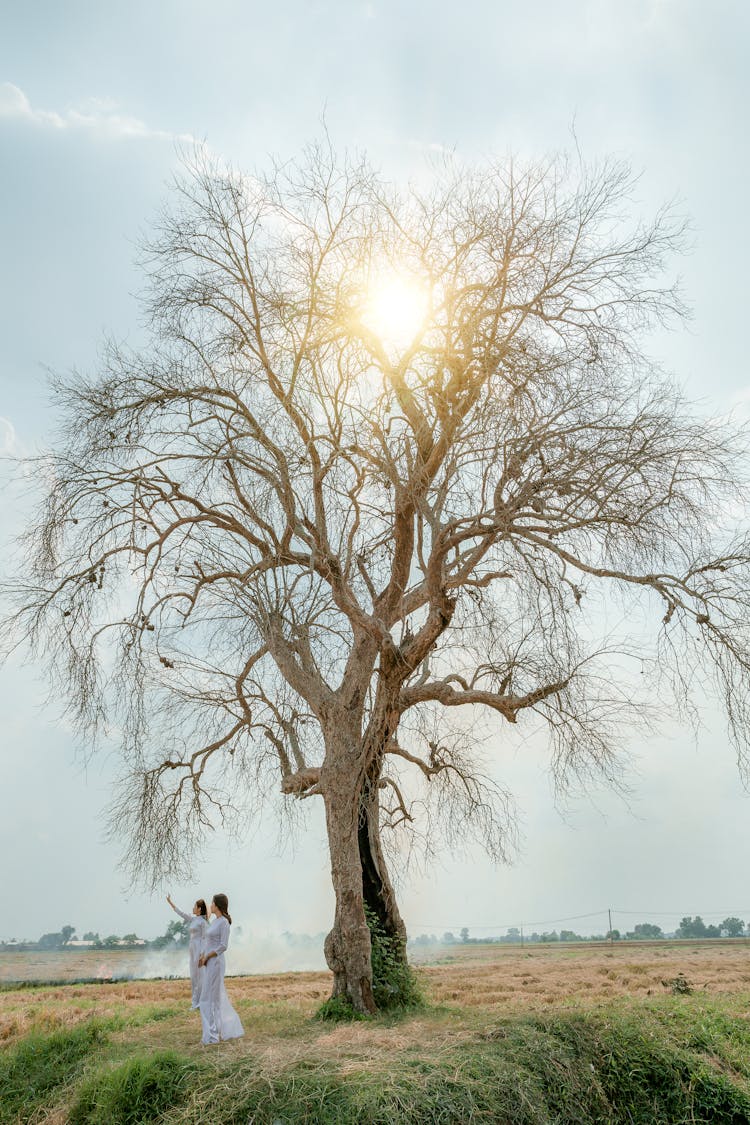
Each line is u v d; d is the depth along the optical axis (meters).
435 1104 9.09
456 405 14.64
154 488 15.77
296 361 14.72
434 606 15.12
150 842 17.09
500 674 16.34
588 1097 10.25
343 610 15.61
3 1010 20.02
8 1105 10.88
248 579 15.36
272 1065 10.16
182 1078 10.08
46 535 14.92
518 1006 17.31
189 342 15.80
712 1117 10.41
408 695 16.67
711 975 30.45
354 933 14.93
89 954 68.00
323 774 16.00
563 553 14.16
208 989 12.65
